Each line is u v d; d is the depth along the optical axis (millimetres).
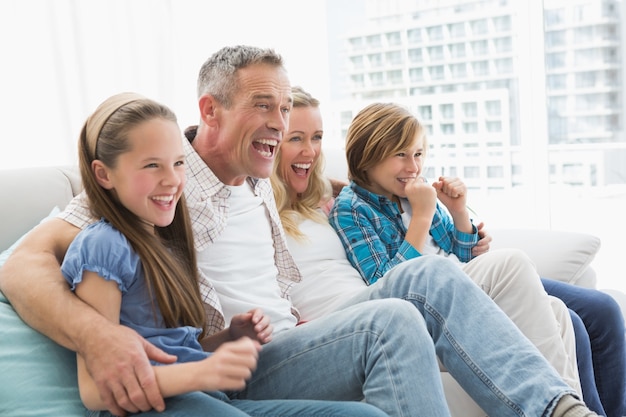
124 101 1181
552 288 1794
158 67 2914
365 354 1142
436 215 1903
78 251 1077
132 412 1018
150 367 1009
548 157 3150
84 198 1224
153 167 1156
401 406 1075
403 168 1815
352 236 1762
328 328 1195
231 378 991
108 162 1146
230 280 1439
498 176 3785
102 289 1071
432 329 1285
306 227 1756
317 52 3502
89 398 1028
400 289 1337
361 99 3967
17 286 1089
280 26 3348
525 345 1215
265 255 1531
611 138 3143
